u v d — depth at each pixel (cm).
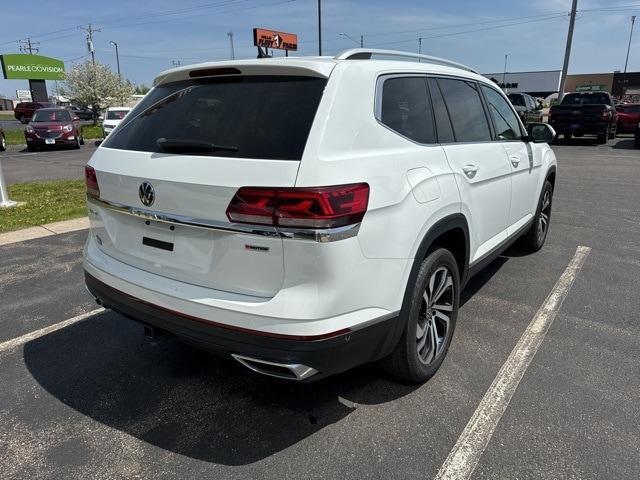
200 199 242
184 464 251
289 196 221
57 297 459
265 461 252
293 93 254
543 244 606
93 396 309
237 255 238
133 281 278
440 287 313
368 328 249
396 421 280
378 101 272
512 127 457
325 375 246
